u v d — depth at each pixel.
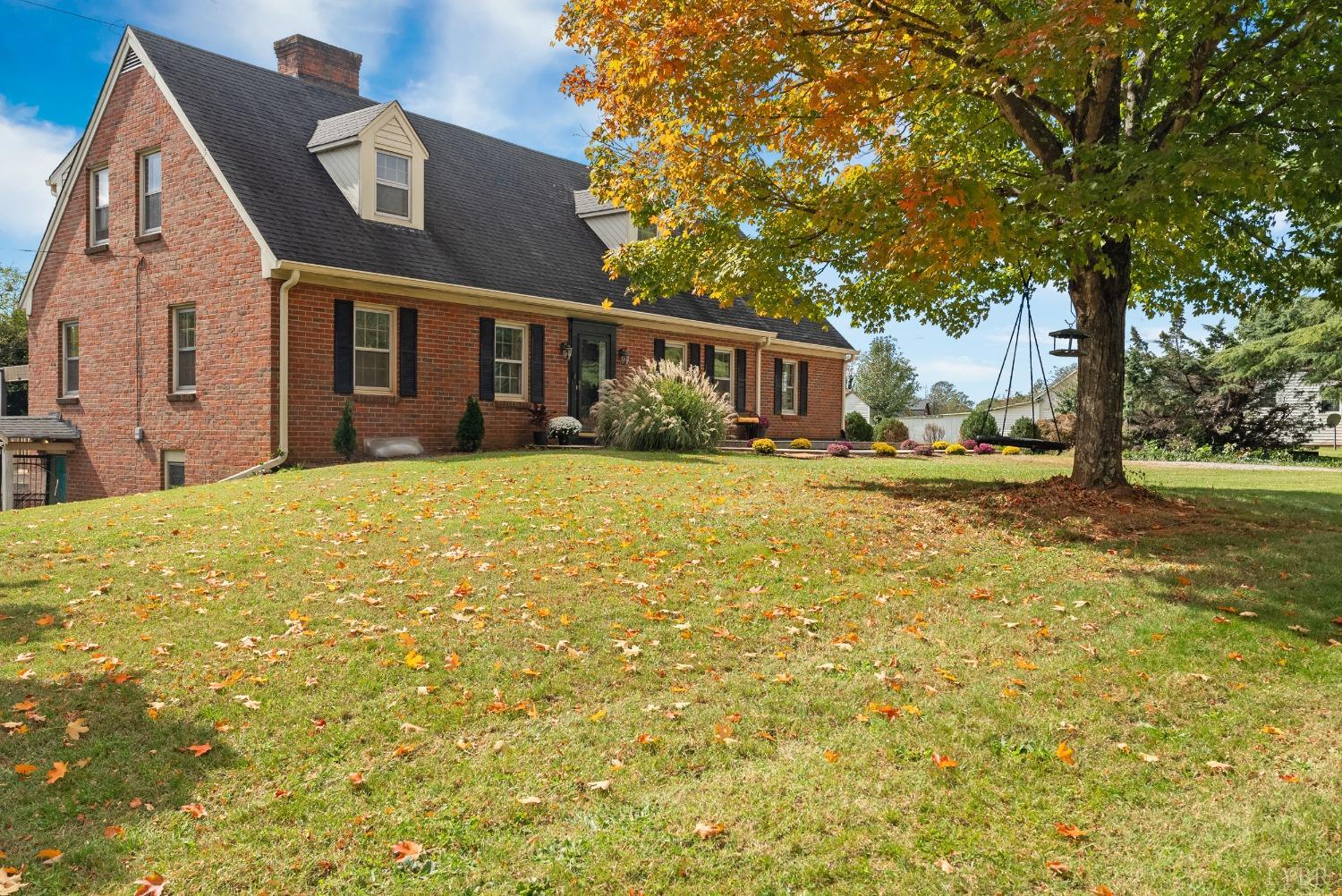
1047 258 8.23
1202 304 11.46
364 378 14.73
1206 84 8.72
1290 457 20.61
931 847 3.27
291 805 3.48
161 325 15.47
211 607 5.78
